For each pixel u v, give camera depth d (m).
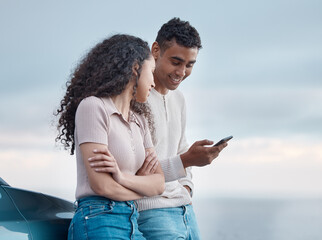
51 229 2.36
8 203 2.35
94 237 2.15
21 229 2.25
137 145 2.40
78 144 2.27
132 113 2.49
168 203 2.77
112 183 2.20
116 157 2.28
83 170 2.24
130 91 2.40
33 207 2.43
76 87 2.39
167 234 2.70
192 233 2.90
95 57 2.40
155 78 2.92
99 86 2.33
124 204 2.25
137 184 2.30
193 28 2.90
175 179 2.77
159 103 2.91
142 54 2.41
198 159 2.74
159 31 2.94
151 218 2.70
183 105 3.10
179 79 2.90
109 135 2.27
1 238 2.17
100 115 2.25
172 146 2.97
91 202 2.20
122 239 2.20
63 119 2.42
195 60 2.92
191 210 2.95
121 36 2.43
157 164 2.51
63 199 2.72
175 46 2.84
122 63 2.34
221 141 2.71
